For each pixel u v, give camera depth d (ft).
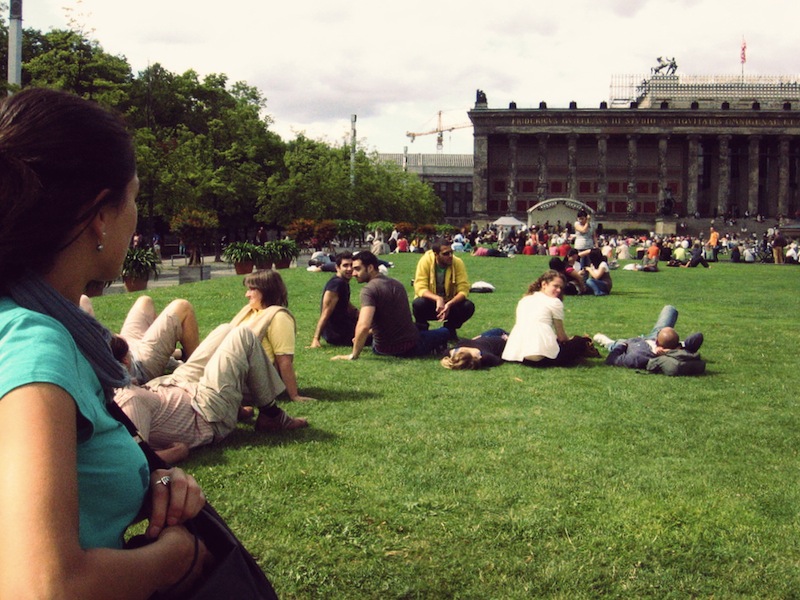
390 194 306.96
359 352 34.32
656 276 105.60
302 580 12.64
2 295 4.83
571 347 33.58
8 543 3.89
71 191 4.80
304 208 212.43
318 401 25.64
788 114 377.50
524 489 16.99
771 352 38.01
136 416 18.17
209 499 16.14
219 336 20.88
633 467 18.78
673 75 417.08
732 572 13.12
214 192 182.09
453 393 27.32
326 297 37.24
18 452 4.04
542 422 23.18
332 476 17.70
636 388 28.63
